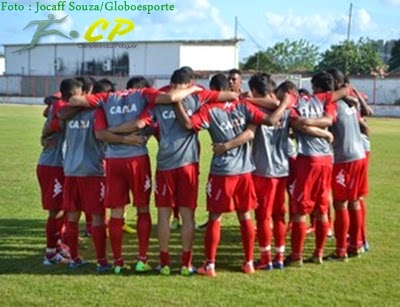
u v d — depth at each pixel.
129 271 6.59
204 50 57.19
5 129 25.03
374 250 7.57
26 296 5.71
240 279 6.34
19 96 56.97
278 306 5.53
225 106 6.36
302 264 6.93
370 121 38.34
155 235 8.35
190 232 6.42
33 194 11.07
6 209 9.80
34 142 20.05
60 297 5.70
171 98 6.12
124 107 6.36
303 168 6.71
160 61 56.91
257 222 6.70
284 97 6.57
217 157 6.40
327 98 6.88
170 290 5.94
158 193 6.39
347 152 6.98
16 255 7.23
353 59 62.72
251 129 6.39
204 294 5.83
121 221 6.52
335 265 6.90
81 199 6.59
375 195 11.52
